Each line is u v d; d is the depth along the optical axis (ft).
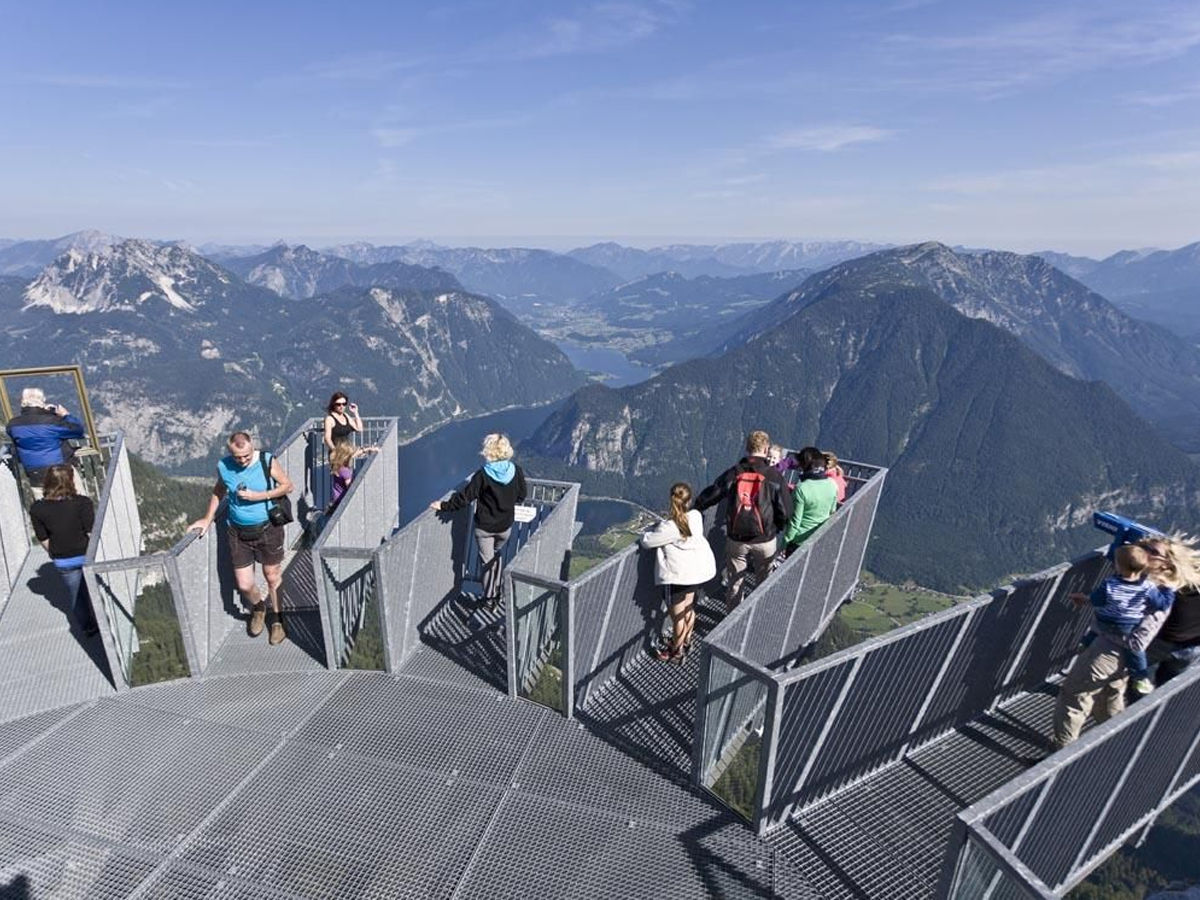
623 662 24.68
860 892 15.99
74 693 22.68
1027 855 15.38
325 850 16.67
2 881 15.61
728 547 27.48
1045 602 22.61
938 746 20.95
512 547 30.71
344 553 22.93
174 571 22.21
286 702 22.50
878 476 34.65
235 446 23.81
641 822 17.88
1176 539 19.97
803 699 16.24
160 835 17.01
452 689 23.41
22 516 31.68
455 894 15.51
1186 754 19.36
